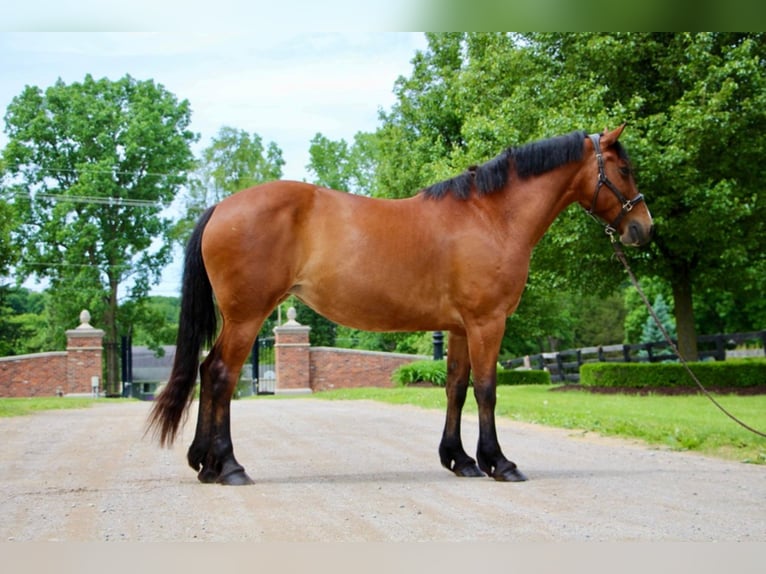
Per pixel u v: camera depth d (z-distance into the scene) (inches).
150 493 245.8
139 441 408.2
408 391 795.4
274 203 262.8
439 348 1063.0
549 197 285.6
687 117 654.5
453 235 273.3
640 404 583.8
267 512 218.1
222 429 262.7
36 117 1549.0
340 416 550.9
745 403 592.4
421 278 270.4
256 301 260.2
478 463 275.7
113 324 1582.2
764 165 714.2
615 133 289.6
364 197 276.5
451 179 282.7
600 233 692.7
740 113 673.6
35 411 677.9
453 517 213.0
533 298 1203.2
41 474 291.9
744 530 201.3
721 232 687.7
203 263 267.6
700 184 674.8
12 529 200.8
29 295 2391.7
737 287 821.2
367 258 265.4
